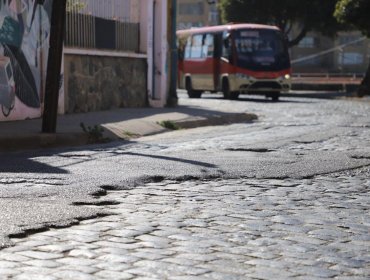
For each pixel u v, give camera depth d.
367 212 6.50
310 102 28.50
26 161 9.81
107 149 11.70
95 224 5.80
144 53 21.28
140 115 17.42
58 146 12.33
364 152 11.12
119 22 19.95
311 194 7.42
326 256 4.91
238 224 5.90
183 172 8.70
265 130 15.66
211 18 87.44
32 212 6.11
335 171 9.08
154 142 13.01
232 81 31.00
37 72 16.06
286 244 5.24
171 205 6.69
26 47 15.49
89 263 4.64
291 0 48.09
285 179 8.39
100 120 15.55
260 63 30.81
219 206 6.67
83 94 17.92
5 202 6.57
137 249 5.03
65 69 16.97
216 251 5.01
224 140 13.23
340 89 41.84
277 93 31.55
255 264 4.69
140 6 21.19
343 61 84.31
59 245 5.11
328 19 49.06
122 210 6.42
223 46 31.88
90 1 18.25
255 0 48.97
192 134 14.86
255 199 7.07
